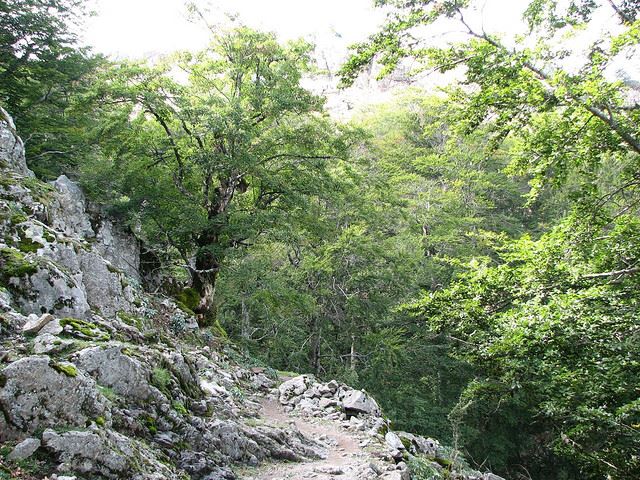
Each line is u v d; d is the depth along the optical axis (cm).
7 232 757
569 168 993
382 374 2356
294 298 1706
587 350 895
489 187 3434
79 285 795
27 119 2003
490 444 2328
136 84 1554
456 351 1227
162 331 1252
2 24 2002
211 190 1783
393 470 827
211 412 735
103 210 1620
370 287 2423
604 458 1052
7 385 416
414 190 3356
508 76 847
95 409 482
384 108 4394
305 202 1742
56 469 403
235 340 2370
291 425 989
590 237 1020
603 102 809
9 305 591
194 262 1927
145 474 470
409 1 880
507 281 1057
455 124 970
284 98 1577
